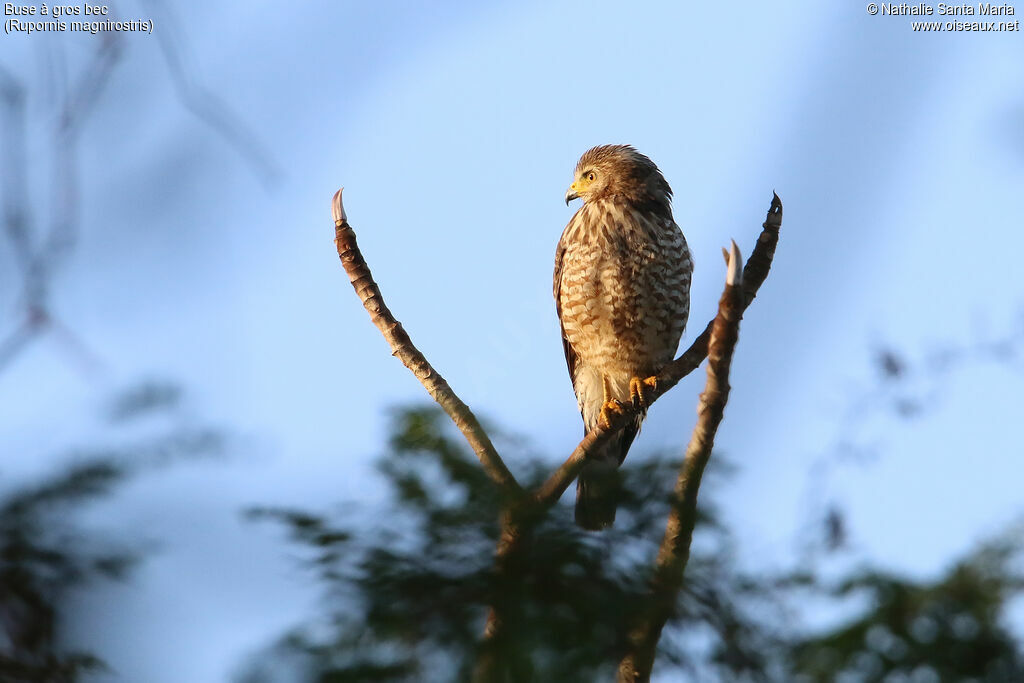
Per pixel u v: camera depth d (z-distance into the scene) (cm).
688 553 614
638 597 578
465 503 600
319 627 568
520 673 548
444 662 561
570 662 554
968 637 621
